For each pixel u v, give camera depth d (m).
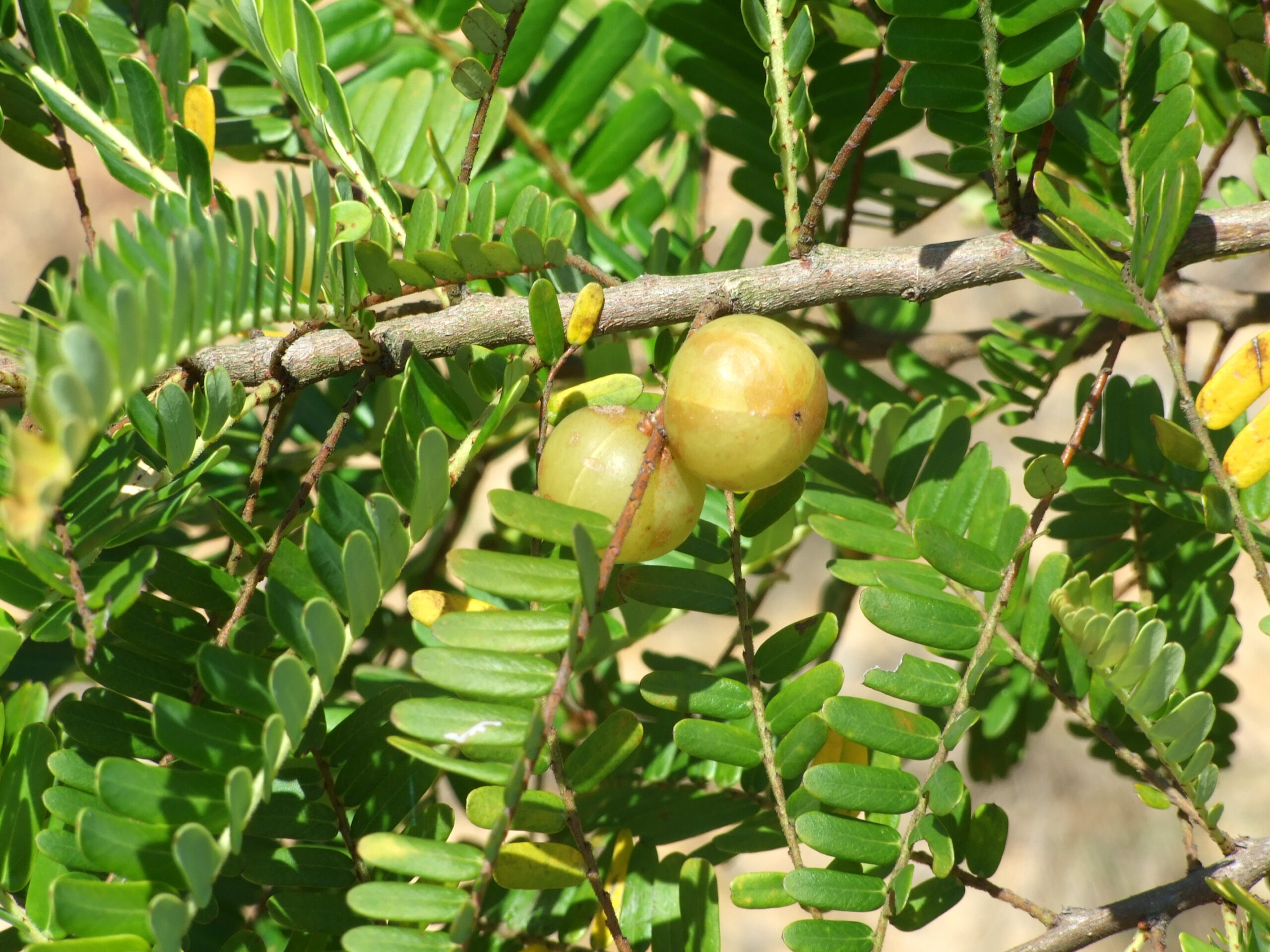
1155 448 0.44
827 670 0.39
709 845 0.43
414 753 0.36
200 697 0.39
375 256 0.39
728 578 0.41
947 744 0.39
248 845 0.39
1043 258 0.38
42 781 0.38
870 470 0.44
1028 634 0.41
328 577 0.37
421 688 0.44
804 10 0.40
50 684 0.44
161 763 0.39
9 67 0.43
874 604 0.40
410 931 0.36
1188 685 0.42
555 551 0.40
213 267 0.35
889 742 0.39
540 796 0.38
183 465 0.39
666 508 0.38
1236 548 0.43
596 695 0.47
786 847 0.42
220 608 0.39
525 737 0.36
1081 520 0.45
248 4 0.41
